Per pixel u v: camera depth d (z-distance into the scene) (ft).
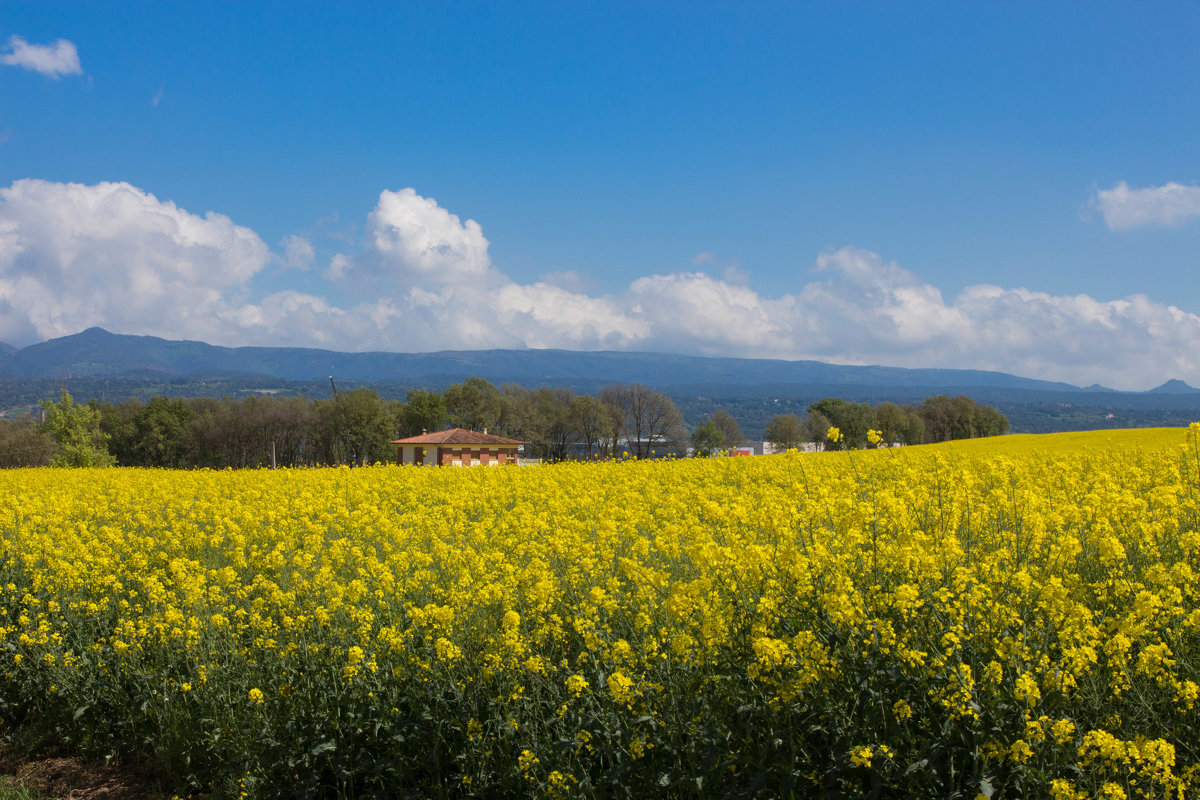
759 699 16.48
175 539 39.19
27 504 51.65
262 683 22.54
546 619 21.59
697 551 21.16
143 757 24.44
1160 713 14.80
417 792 18.72
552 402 396.37
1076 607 16.22
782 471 59.52
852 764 14.07
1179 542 21.68
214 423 360.69
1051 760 13.56
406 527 43.29
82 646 26.99
